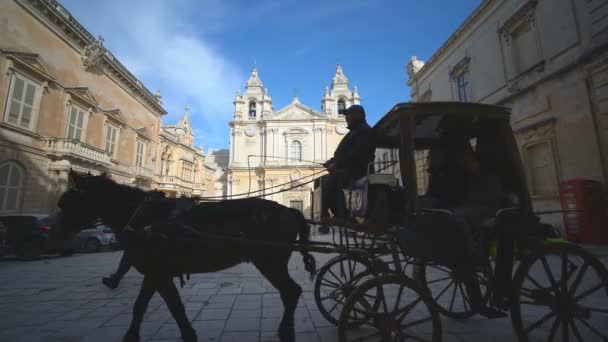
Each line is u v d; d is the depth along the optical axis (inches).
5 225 426.9
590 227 337.7
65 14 658.2
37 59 589.6
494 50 518.9
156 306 194.1
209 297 211.6
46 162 618.2
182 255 125.0
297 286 132.6
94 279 285.7
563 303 115.9
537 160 435.8
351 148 140.1
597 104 357.7
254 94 1695.4
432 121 152.2
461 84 615.8
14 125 553.3
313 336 142.9
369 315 110.6
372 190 134.1
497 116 130.3
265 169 1536.7
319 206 154.3
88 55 713.0
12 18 551.8
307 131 1589.6
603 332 137.3
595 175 357.7
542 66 423.2
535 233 119.1
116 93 832.9
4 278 292.2
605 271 117.3
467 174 152.2
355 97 1676.9
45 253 455.2
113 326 159.3
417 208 121.2
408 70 840.3
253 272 308.2
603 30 349.7
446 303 188.9
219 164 2464.3
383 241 153.5
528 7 444.1
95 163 708.7
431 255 129.0
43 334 148.6
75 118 689.0
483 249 124.8
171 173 1219.9
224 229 128.1
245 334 145.6
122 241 124.4
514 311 111.4
